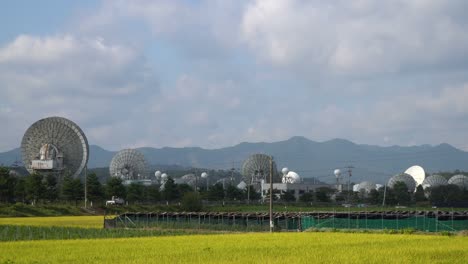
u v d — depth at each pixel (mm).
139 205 195625
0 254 53000
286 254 49844
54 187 182000
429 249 53375
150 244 63812
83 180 194500
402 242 63594
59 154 188250
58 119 191125
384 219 103875
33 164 185875
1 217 146750
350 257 46656
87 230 99250
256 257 47344
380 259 45219
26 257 50156
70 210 167875
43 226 108000
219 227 113750
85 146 191500
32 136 190750
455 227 94812
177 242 66688
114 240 71562
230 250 54531
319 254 49281
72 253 53375
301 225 109875
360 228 101000
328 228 102750
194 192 196375
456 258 46281
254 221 116500
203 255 49531
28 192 167375
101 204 186750
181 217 125125
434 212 108562
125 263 44062
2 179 163375
